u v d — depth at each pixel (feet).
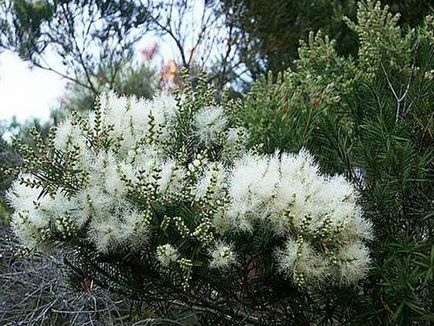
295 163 1.81
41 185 1.87
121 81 5.42
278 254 1.75
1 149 4.11
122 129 2.02
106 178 1.81
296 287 1.89
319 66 2.89
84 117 2.12
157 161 1.87
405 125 2.19
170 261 1.77
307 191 1.75
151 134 1.98
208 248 1.77
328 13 5.17
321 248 1.75
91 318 2.80
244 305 1.98
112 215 1.81
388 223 2.03
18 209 1.91
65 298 2.90
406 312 1.83
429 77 2.35
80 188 1.83
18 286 3.16
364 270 1.77
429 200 2.09
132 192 1.78
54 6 4.81
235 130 2.12
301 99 2.56
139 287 1.93
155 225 1.80
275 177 1.73
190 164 1.88
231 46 5.30
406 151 2.04
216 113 2.05
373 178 2.10
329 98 2.48
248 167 1.79
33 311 2.90
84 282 2.19
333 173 2.23
